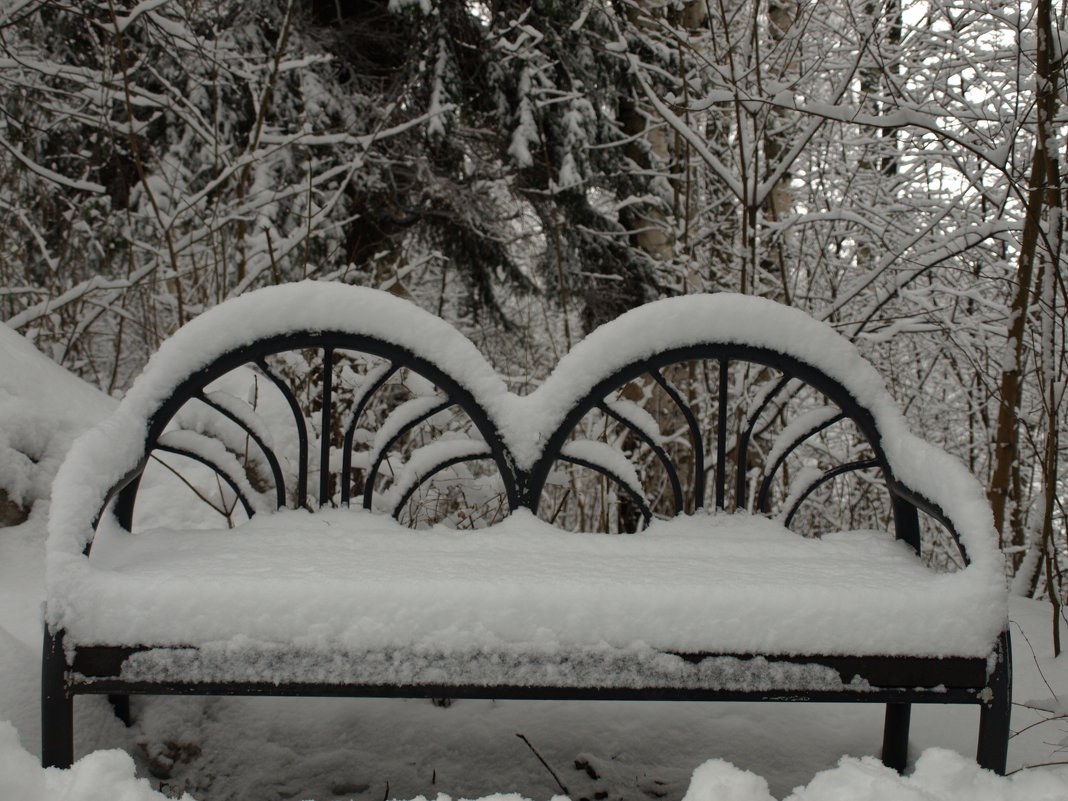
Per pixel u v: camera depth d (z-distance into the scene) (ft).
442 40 18.66
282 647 4.23
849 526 17.69
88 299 14.43
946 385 18.26
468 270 22.70
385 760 5.94
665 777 5.82
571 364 6.31
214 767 5.74
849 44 13.92
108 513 5.68
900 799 3.40
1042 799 3.64
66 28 14.71
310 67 17.74
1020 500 12.91
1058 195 8.95
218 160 14.19
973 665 4.39
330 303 6.13
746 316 6.33
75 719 5.34
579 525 11.50
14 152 12.44
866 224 12.42
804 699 4.34
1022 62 12.05
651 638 4.30
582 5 17.65
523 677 4.26
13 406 7.91
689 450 15.85
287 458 9.42
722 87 13.56
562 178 19.20
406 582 4.36
